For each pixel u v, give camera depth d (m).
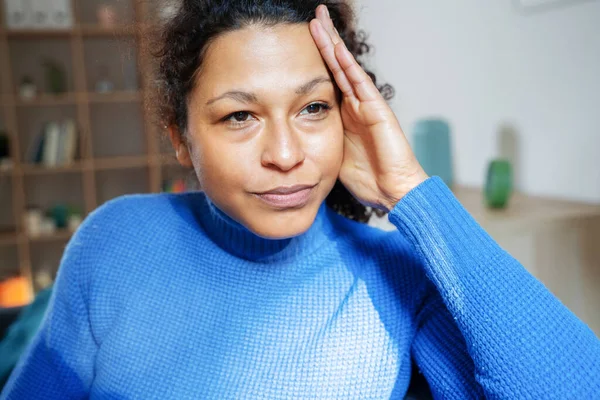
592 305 1.33
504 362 0.53
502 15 1.55
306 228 0.59
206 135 0.58
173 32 0.61
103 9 3.08
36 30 2.90
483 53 1.64
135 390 0.68
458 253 0.57
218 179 0.58
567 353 0.52
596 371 0.52
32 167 2.98
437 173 1.68
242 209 0.58
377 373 0.63
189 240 0.75
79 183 3.37
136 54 0.77
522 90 1.52
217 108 0.55
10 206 3.30
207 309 0.70
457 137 1.81
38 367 0.78
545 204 1.40
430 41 1.85
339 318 0.65
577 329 0.54
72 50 3.21
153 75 0.71
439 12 1.78
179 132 0.66
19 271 3.25
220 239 0.72
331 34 0.58
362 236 0.72
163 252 0.75
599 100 1.29
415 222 0.59
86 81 3.25
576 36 1.33
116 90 3.27
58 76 3.02
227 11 0.54
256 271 0.69
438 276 0.58
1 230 3.19
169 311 0.71
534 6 1.44
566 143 1.40
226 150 0.57
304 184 0.57
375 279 0.67
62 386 0.78
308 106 0.58
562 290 1.30
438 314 0.65
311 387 0.62
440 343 0.63
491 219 1.26
